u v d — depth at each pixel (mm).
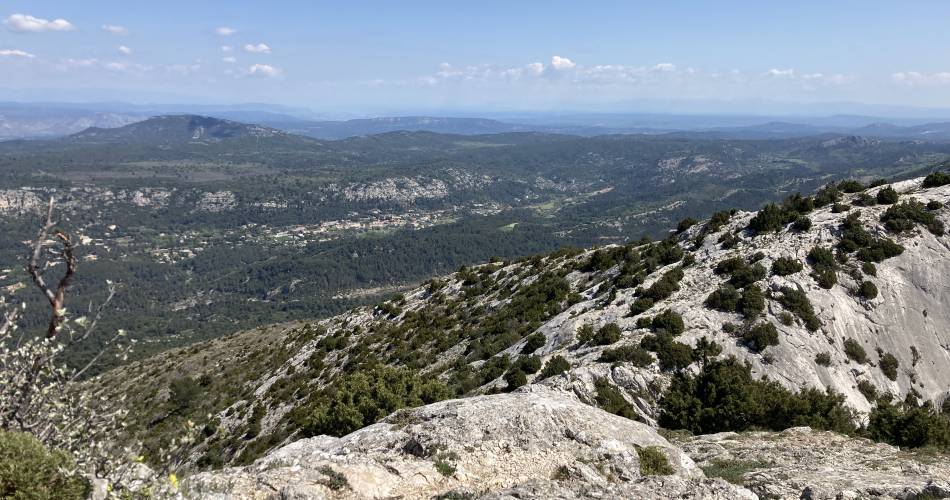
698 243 45750
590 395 25984
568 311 41469
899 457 16297
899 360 31828
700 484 11555
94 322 7102
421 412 17359
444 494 11195
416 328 54250
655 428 23422
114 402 7477
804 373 28844
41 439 7137
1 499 6387
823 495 11742
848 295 33750
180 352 89562
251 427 40281
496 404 16594
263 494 10289
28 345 6750
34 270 6832
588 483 11852
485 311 52906
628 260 47906
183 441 7699
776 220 42125
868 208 40406
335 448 15352
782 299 32719
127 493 7020
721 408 22328
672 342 29344
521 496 10586
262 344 75500
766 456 16234
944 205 38875
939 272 35406
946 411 30188
